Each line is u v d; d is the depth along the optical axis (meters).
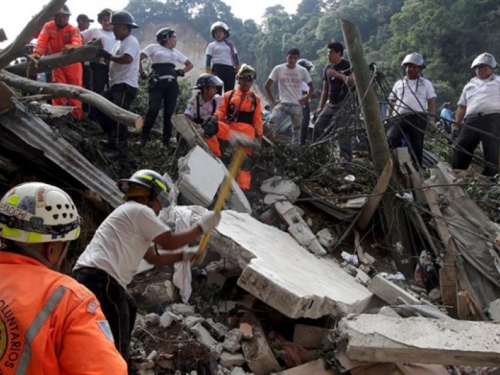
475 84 8.75
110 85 7.06
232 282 5.47
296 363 4.62
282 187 7.29
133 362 4.41
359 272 6.68
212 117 6.80
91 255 3.54
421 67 8.39
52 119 6.55
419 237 7.33
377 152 7.46
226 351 4.61
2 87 4.99
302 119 9.25
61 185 5.91
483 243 7.05
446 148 9.88
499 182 8.01
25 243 2.10
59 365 1.91
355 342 4.29
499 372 4.66
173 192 5.48
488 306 6.61
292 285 4.60
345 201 7.61
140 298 5.01
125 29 6.95
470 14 31.22
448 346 4.17
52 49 7.23
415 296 6.21
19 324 1.90
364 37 37.22
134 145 7.49
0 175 5.67
